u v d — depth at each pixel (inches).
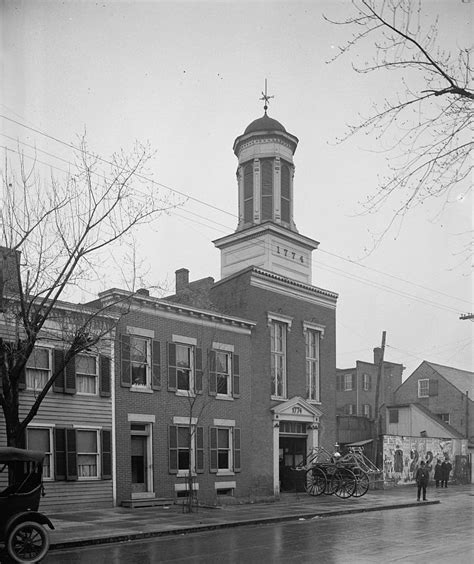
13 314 724.7
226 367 1135.0
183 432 1034.7
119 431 928.3
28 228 668.7
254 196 1352.1
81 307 860.6
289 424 1242.0
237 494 1103.6
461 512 943.0
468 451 1872.5
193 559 510.9
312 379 1306.6
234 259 1353.3
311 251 1380.4
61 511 834.8
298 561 498.3
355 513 929.5
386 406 2119.8
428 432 2023.9
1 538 490.6
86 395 889.5
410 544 591.8
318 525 766.5
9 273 712.4
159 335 1012.5
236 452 1112.2
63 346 803.4
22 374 808.9
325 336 1332.4
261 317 1200.8
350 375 2598.4
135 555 536.1
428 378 2236.7
